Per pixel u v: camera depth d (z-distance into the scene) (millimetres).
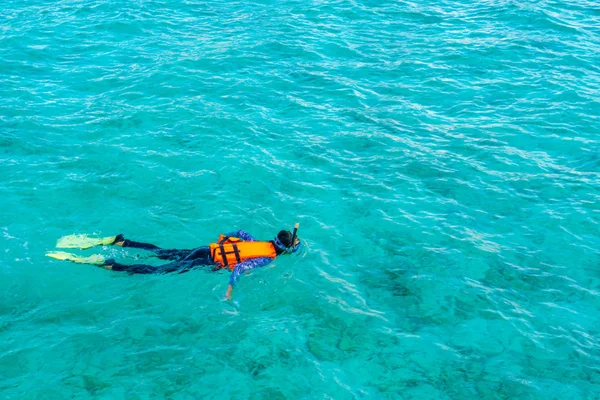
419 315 8477
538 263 9539
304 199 10922
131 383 7188
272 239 9805
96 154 11836
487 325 8312
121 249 9359
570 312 8570
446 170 11922
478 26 18781
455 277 9211
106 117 13148
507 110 14141
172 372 7367
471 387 7344
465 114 13984
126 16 18625
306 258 9445
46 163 11438
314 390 7227
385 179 11578
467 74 15828
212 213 10375
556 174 11844
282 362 7602
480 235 10148
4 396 6914
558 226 10391
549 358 7793
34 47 16266
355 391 7250
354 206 10781
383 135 13102
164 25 18219
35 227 9734
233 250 8883
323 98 14562
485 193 11250
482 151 12570
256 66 15938
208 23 18562
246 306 8469
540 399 7188
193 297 8539
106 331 7895
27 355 7465
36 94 13961
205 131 12836
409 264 9445
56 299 8359
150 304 8383
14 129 12453
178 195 10797
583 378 7484
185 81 14914
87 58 15906
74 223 9906
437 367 7625
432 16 19609
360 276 9172
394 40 17812
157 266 8820
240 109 13828
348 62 16391
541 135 13141
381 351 7840
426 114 13992
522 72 15891
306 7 20078
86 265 8977
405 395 7211
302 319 8305
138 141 12352
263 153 12227
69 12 18734
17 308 8164
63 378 7199
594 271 9391
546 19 19156
